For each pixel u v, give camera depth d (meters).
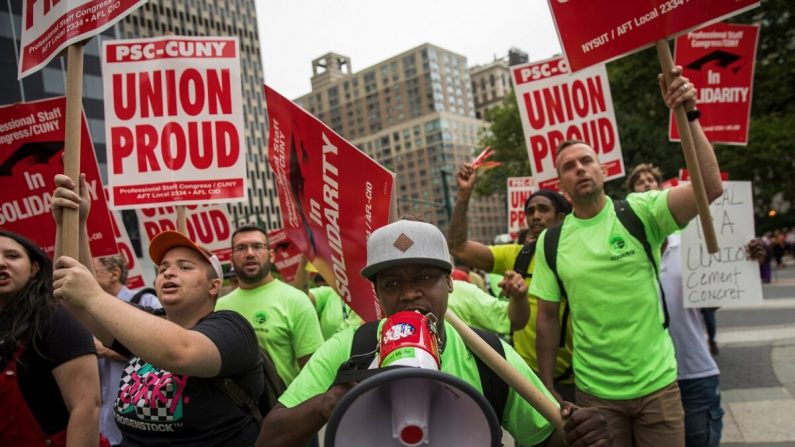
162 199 3.63
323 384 1.59
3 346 2.19
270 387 2.45
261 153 84.19
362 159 2.14
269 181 84.75
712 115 4.51
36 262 2.36
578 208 2.89
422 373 0.99
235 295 3.79
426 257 1.43
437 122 120.19
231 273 5.36
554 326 2.97
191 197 3.65
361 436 1.12
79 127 1.95
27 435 2.22
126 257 5.28
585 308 2.77
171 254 2.30
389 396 1.15
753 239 3.63
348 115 135.88
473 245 3.97
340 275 2.38
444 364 1.60
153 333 1.73
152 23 69.12
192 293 2.27
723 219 3.64
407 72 125.19
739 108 4.52
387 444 1.14
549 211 3.87
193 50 3.73
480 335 1.68
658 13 2.41
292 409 1.39
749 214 3.65
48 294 2.29
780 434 4.30
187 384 2.10
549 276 2.95
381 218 2.11
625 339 2.68
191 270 2.29
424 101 122.62
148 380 2.16
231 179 3.69
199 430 2.09
